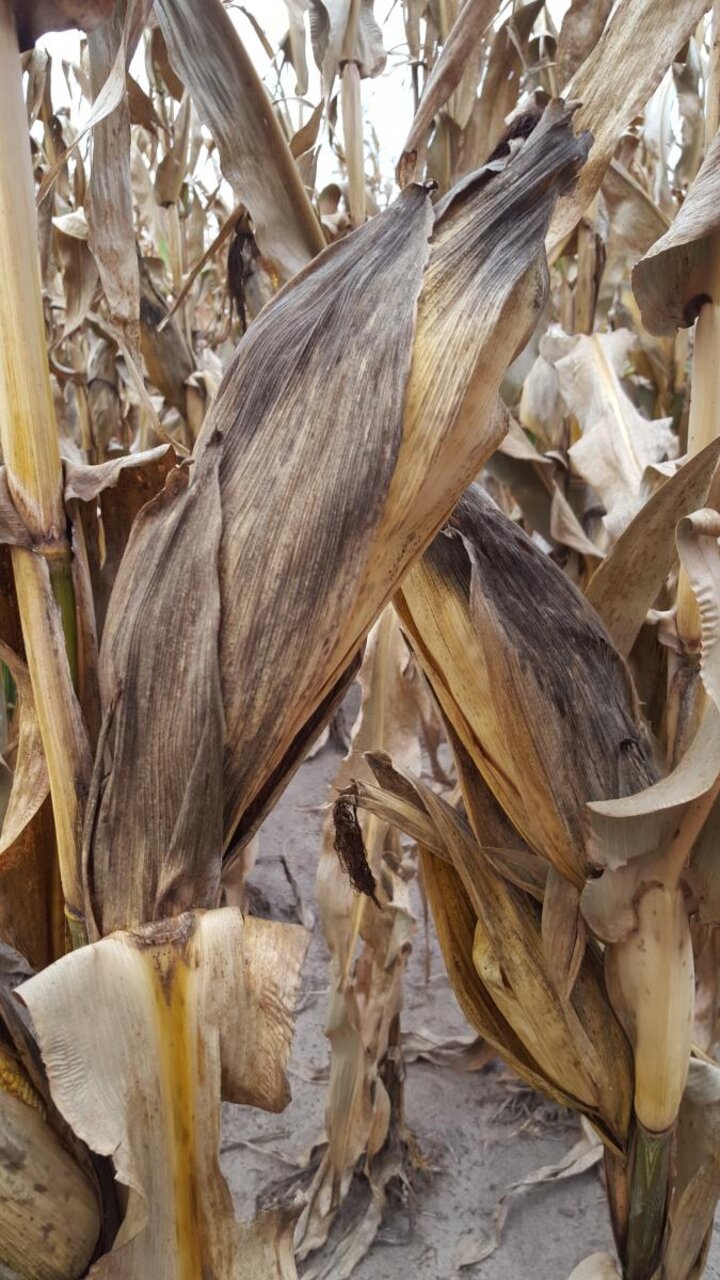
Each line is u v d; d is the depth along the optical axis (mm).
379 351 323
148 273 956
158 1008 313
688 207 401
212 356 1387
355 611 335
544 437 885
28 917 396
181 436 1067
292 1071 920
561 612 437
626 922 433
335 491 320
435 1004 1022
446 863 504
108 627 335
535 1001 476
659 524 472
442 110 754
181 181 961
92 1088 300
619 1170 511
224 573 326
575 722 424
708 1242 520
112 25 419
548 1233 740
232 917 326
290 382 330
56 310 1386
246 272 682
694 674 492
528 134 360
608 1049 478
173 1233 322
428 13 696
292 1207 334
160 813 325
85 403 1162
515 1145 827
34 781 381
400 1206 764
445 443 325
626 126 423
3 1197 332
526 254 333
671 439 745
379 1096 735
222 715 324
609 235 897
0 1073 336
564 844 433
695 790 373
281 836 1380
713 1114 499
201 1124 318
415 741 693
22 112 312
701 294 434
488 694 431
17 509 331
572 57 549
